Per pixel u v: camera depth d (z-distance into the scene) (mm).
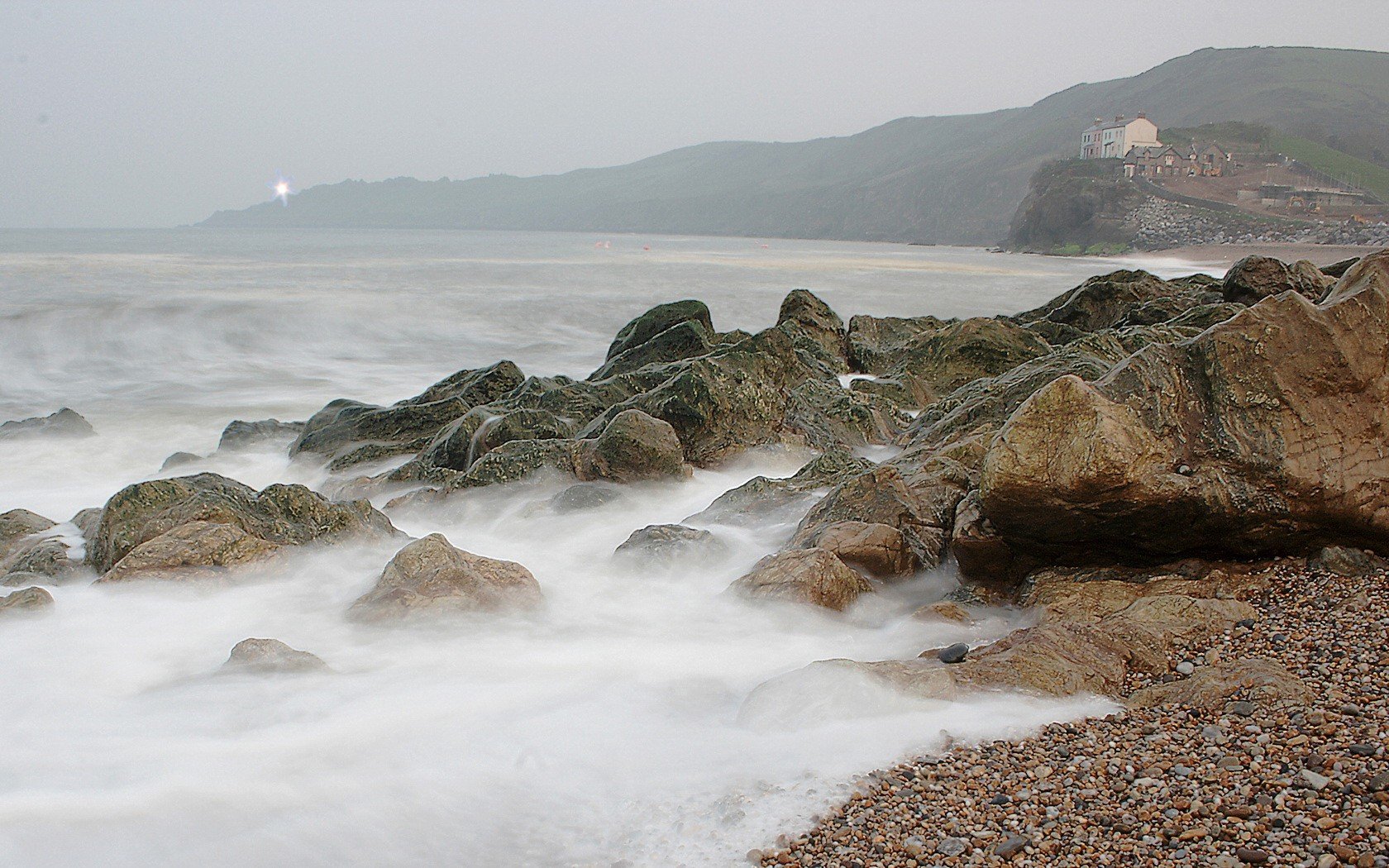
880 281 72938
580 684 6555
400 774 5332
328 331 31938
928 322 22672
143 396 22531
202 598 8070
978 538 8148
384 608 7613
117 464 16047
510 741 5691
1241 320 7523
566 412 14281
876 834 4539
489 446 13094
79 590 8242
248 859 4582
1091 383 8086
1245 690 5465
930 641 7168
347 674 6746
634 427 11703
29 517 10469
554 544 10336
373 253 119625
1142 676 6078
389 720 5984
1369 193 184750
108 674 6762
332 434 15484
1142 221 164375
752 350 14586
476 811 4961
